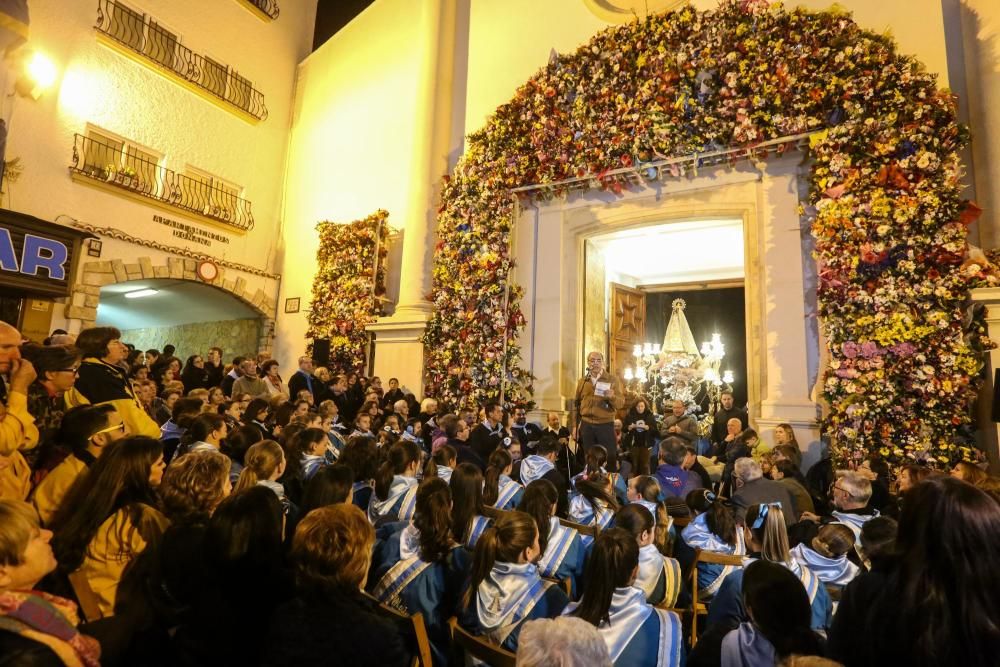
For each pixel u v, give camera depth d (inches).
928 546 44.8
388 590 87.0
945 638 41.9
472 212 332.2
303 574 62.1
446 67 372.5
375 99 440.5
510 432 245.9
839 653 49.8
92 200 352.2
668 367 375.2
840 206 225.9
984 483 133.3
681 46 274.1
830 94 235.8
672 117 271.9
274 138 479.2
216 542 68.8
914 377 205.3
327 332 402.3
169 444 150.5
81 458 91.4
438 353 329.4
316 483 96.0
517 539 79.2
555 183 310.7
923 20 243.1
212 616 67.2
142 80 384.5
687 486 173.5
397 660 61.6
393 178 414.9
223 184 436.5
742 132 252.7
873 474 174.1
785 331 248.7
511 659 64.1
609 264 415.8
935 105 215.2
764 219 260.2
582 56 307.3
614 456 251.3
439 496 90.7
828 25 243.4
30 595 50.1
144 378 224.1
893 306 212.2
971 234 220.5
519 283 323.6
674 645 69.4
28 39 319.3
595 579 72.1
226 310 471.5
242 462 134.8
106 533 76.1
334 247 413.1
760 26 257.1
